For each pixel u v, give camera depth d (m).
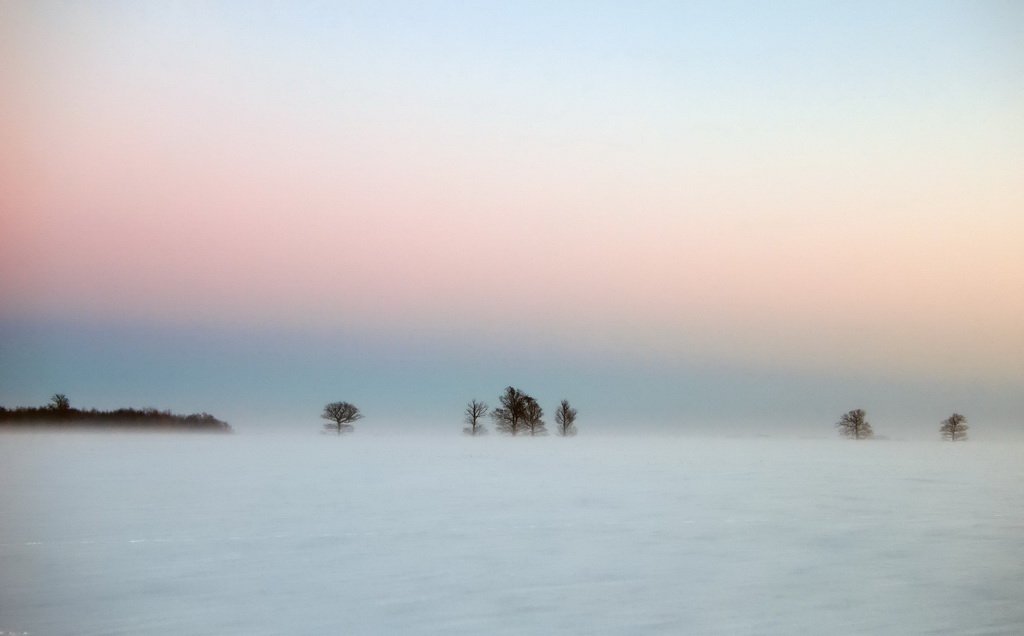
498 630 10.27
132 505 22.92
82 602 11.55
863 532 18.34
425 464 45.22
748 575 13.56
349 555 15.25
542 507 23.08
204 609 11.21
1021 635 10.12
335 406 134.75
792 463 49.53
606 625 10.51
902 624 10.61
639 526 19.22
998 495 26.95
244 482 31.36
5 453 51.69
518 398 117.19
